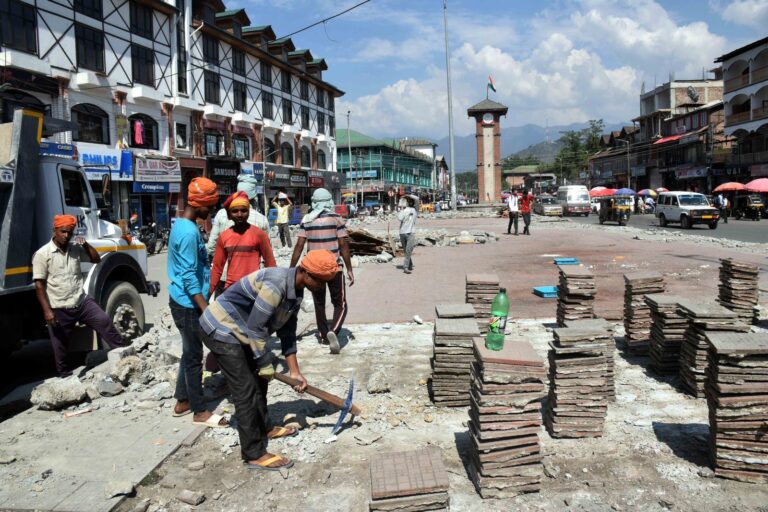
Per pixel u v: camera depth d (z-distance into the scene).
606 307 8.32
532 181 106.06
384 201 77.00
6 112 6.19
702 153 53.12
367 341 7.17
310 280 3.80
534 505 3.39
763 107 42.66
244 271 5.44
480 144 49.56
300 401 5.14
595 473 3.69
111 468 3.96
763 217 39.22
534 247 18.31
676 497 3.40
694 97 61.97
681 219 28.50
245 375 3.90
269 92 42.44
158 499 3.61
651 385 5.25
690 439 4.09
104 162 25.03
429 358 6.33
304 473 3.87
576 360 4.13
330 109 55.09
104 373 6.11
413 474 3.38
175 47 30.00
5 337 6.04
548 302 9.28
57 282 5.95
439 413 4.78
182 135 31.84
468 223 34.44
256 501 3.55
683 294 9.28
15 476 3.89
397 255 16.75
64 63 22.91
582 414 4.15
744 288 6.99
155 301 11.51
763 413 3.47
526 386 3.51
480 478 3.46
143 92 27.25
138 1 27.27
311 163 50.75
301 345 7.07
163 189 28.73
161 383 5.76
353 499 3.53
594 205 53.97
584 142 105.25
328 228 6.85
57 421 4.89
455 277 12.27
